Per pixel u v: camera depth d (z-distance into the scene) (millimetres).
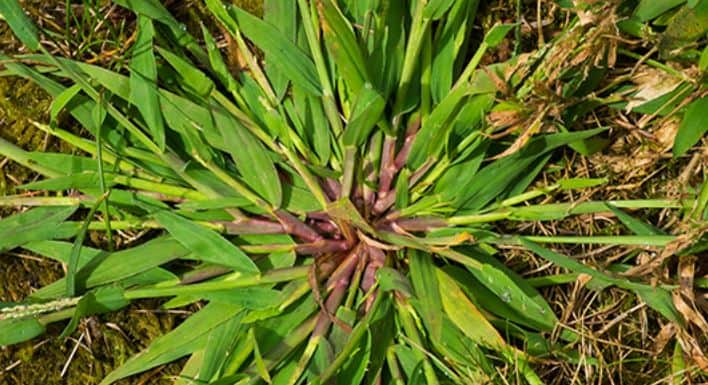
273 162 402
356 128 371
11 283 409
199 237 380
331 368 359
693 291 408
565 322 405
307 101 413
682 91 402
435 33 415
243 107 410
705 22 379
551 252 376
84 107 399
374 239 404
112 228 391
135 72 386
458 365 392
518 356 387
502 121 377
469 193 398
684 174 411
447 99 386
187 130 391
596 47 363
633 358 416
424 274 387
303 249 399
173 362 409
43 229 388
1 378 398
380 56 392
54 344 404
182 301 388
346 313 392
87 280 381
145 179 403
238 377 373
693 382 407
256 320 386
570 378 408
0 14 397
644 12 394
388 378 404
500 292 393
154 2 395
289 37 410
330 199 413
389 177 411
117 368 393
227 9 402
